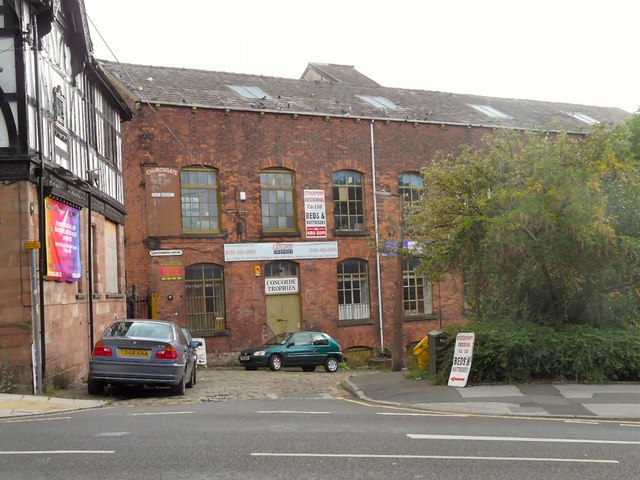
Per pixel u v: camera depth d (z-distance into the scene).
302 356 24.81
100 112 19.83
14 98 13.59
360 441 8.18
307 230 28.69
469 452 7.59
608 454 7.55
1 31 13.62
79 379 16.80
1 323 13.59
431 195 19.47
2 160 13.44
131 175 26.81
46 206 14.55
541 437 8.66
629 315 15.73
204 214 27.14
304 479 6.28
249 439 8.25
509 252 15.12
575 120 37.41
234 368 26.05
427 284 31.31
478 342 14.53
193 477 6.32
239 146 27.64
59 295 15.42
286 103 29.41
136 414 10.91
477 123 32.59
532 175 15.24
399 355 22.67
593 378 14.05
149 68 29.44
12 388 13.48
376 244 23.59
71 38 16.77
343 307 29.44
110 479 6.23
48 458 7.10
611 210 15.66
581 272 15.34
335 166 29.36
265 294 27.89
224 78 30.77
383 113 30.97
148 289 26.02
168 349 14.01
